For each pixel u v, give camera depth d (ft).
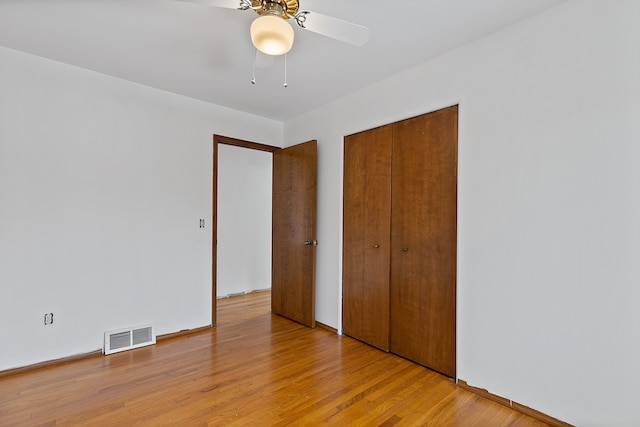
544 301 6.12
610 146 5.42
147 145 9.88
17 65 7.90
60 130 8.47
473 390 7.08
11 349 7.77
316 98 10.78
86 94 8.86
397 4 5.98
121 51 7.88
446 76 7.80
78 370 7.93
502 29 6.77
